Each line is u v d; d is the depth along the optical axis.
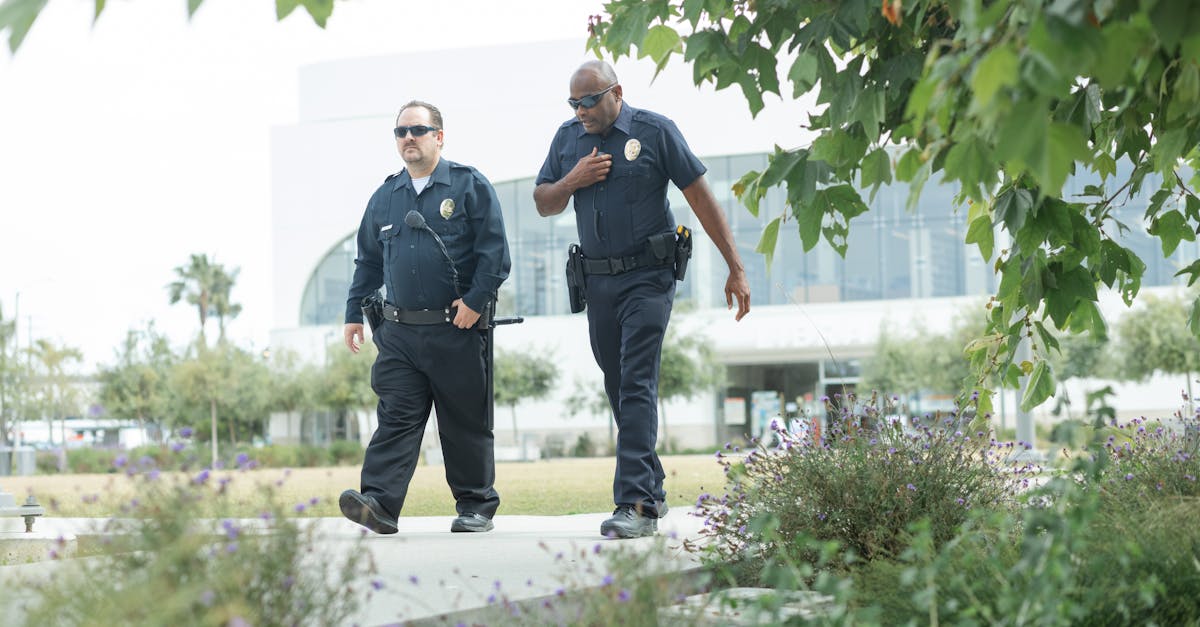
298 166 47.66
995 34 1.48
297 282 47.44
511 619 2.26
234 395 42.72
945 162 1.80
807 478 3.15
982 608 1.84
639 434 4.30
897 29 2.59
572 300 4.57
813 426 3.42
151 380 45.12
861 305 41.62
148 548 1.70
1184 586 2.12
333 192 47.31
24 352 42.38
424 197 4.73
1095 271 3.45
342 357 42.12
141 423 45.66
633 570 2.12
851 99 2.52
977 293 40.78
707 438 43.31
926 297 41.41
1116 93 2.54
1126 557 1.98
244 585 1.70
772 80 2.62
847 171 2.64
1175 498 2.82
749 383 44.47
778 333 42.25
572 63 46.00
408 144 4.71
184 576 1.66
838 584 1.90
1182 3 1.33
